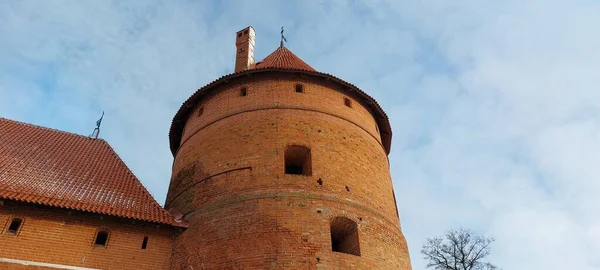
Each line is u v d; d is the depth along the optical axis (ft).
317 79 69.31
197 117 71.56
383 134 79.36
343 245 57.47
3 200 48.98
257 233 52.06
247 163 59.11
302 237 51.47
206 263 52.16
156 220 55.67
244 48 89.35
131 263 53.01
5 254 47.03
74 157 65.87
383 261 54.85
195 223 57.16
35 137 67.92
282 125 62.54
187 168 66.03
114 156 71.31
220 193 57.93
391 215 63.00
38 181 54.95
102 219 53.98
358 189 59.67
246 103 66.03
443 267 114.21
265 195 55.16
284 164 58.54
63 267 49.11
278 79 68.28
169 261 55.62
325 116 65.16
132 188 62.34
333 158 60.70
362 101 73.10
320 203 54.95
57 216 51.85
